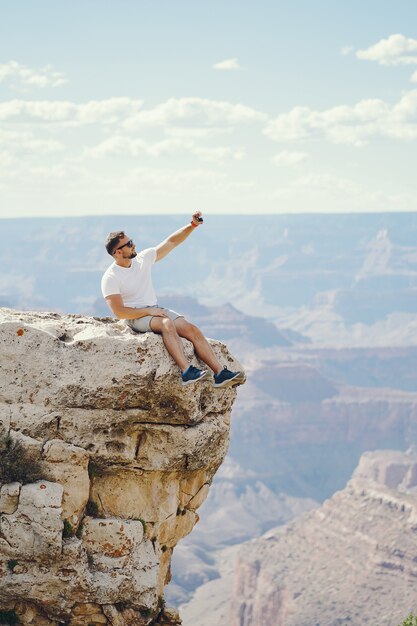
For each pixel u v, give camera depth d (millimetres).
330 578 181125
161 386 16984
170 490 17734
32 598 16469
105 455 16984
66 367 16797
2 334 16828
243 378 17625
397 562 173875
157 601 17938
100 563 16844
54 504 16375
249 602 191125
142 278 17906
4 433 16672
